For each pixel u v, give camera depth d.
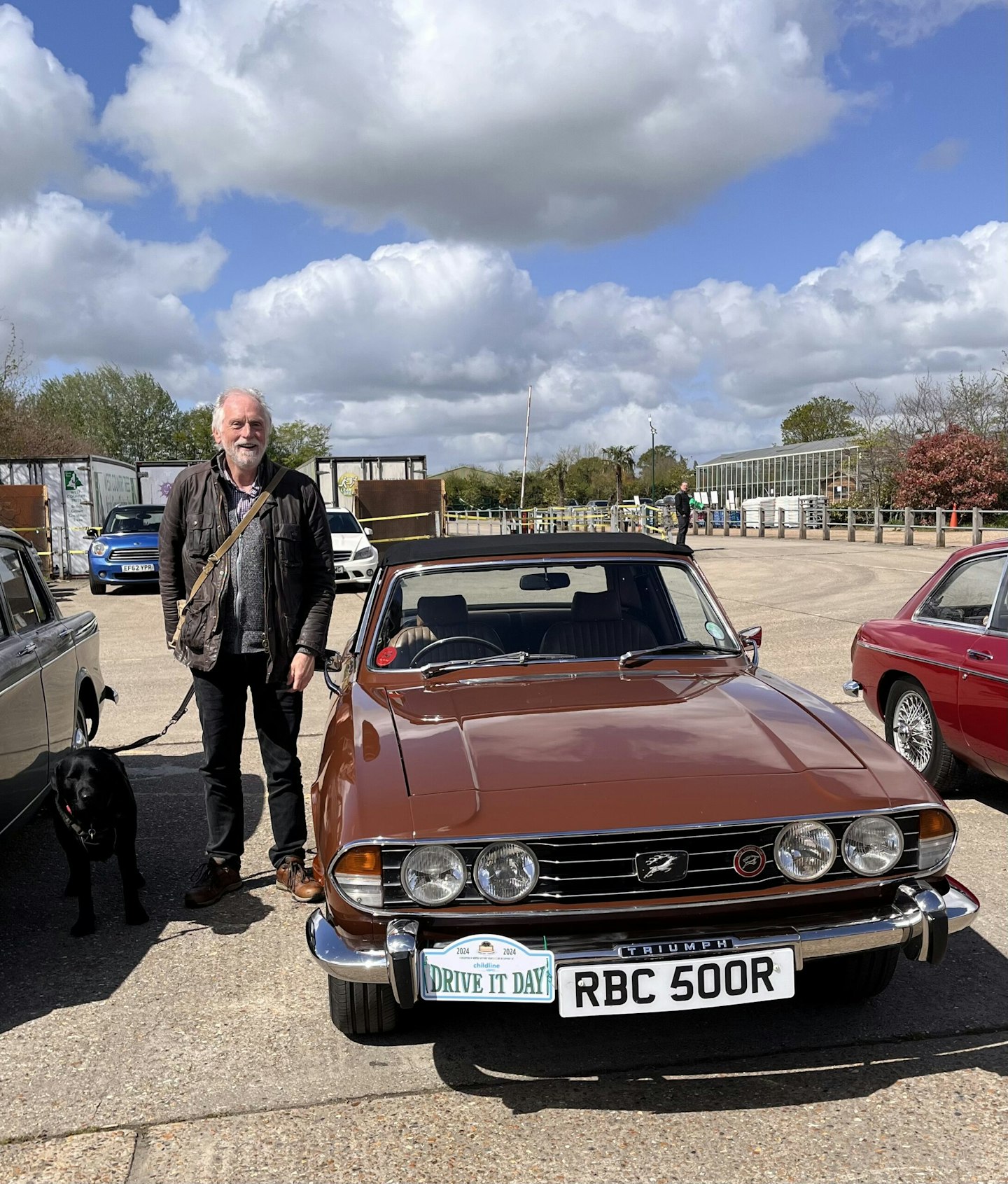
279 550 4.19
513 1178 2.51
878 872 2.80
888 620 5.97
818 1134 2.65
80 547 23.58
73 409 65.69
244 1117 2.79
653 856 2.70
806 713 3.41
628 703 3.51
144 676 10.36
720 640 4.21
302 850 4.44
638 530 34.31
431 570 4.30
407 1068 3.03
